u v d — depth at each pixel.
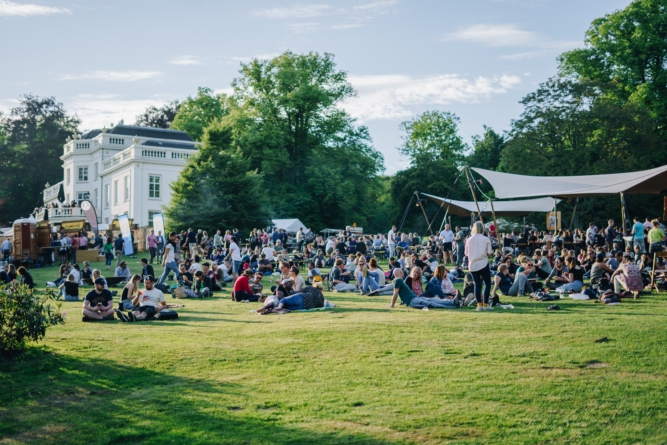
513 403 6.46
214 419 6.34
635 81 45.50
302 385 7.37
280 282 14.69
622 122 42.03
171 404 6.86
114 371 8.30
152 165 50.06
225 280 21.64
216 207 42.44
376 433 5.79
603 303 13.52
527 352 8.47
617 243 23.02
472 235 12.95
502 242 29.33
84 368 8.45
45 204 71.06
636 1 45.09
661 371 7.42
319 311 13.46
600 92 44.47
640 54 44.78
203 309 14.79
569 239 26.19
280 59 58.06
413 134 72.88
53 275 27.47
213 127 43.97
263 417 6.32
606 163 42.34
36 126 77.56
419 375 7.57
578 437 5.56
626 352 8.30
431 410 6.34
